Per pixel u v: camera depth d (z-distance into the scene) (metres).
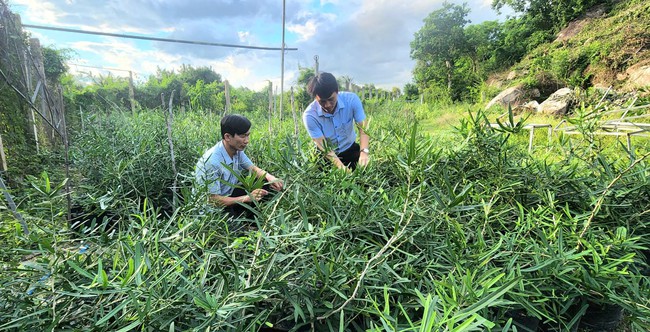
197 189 1.51
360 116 2.90
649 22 15.45
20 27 3.98
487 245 1.41
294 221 1.43
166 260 1.06
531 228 1.39
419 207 1.28
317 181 1.57
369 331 0.76
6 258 1.14
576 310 1.53
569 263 1.26
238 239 1.09
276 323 1.13
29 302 0.91
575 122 2.12
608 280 1.26
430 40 31.83
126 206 1.49
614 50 15.39
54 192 1.20
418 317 1.20
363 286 1.10
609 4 24.53
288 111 9.11
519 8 31.20
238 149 2.21
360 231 1.39
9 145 3.72
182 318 0.98
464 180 1.72
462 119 1.90
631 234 1.61
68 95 7.31
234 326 0.87
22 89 4.07
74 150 3.65
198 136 4.08
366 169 1.83
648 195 1.73
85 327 0.91
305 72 12.95
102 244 1.12
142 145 2.73
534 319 1.43
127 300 0.83
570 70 17.11
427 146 1.75
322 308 1.11
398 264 1.20
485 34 33.09
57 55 6.67
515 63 27.28
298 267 1.09
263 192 1.50
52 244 1.11
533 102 12.09
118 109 5.16
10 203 1.39
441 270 1.30
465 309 0.78
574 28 25.22
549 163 2.10
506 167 1.79
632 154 1.72
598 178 1.86
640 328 1.16
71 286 0.93
